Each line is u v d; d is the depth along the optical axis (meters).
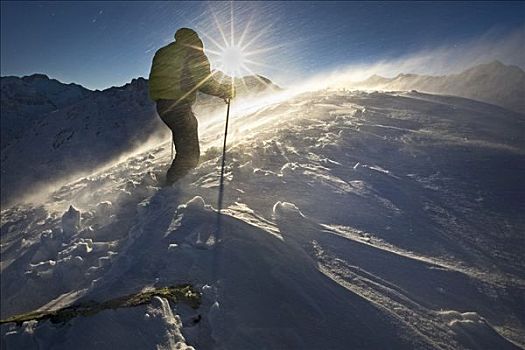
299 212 3.83
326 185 4.43
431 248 3.19
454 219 3.52
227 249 3.28
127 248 3.72
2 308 3.74
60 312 2.88
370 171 4.66
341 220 3.70
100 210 4.96
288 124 7.29
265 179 4.74
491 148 4.79
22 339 2.72
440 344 2.29
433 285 2.78
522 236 3.17
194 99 5.58
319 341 2.37
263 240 3.34
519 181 3.94
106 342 2.49
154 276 3.15
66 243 4.40
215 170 5.27
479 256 3.03
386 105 7.57
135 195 5.21
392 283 2.82
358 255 3.14
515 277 2.78
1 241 5.99
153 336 2.46
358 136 5.87
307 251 3.22
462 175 4.24
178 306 2.70
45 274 3.83
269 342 2.39
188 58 5.36
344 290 2.75
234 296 2.76
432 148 5.04
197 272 3.05
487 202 3.69
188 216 3.91
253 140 6.61
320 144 5.77
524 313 2.49
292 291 2.76
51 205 6.93
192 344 2.44
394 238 3.36
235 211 3.94
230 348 2.38
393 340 2.33
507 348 2.25
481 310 2.55
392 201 3.94
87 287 3.35
